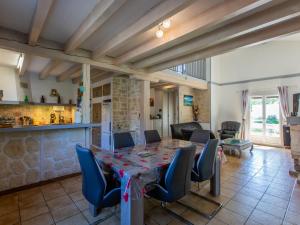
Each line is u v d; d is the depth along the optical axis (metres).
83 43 3.41
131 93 5.49
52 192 2.84
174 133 6.22
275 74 6.98
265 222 2.11
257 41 2.96
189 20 2.61
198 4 2.25
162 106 8.45
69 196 2.71
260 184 3.19
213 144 2.47
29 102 5.27
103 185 1.72
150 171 1.94
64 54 3.46
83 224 2.07
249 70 7.70
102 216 2.22
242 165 4.32
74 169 3.58
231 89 8.26
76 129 3.63
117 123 5.28
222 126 7.94
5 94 5.21
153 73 5.39
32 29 2.57
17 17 2.54
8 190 2.80
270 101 7.14
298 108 6.36
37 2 2.05
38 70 5.47
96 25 2.43
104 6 2.12
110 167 2.10
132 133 5.35
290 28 2.59
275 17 2.26
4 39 2.84
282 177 3.53
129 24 2.71
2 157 2.77
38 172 3.12
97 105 6.08
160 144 3.37
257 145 7.00
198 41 3.12
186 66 7.28
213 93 8.34
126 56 3.85
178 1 2.02
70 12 2.42
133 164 2.08
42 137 3.18
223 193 2.84
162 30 2.82
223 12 2.22
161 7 2.20
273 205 2.48
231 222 2.11
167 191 1.87
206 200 2.63
